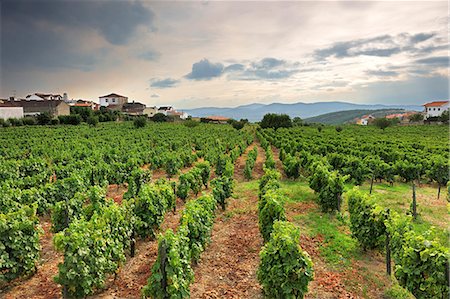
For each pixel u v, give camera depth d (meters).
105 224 8.43
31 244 8.50
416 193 17.50
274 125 78.00
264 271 7.21
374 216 9.44
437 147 30.66
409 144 35.00
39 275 8.78
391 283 8.26
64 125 66.62
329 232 11.44
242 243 10.77
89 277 7.01
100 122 76.19
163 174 23.58
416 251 6.68
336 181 13.26
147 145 34.25
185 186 15.16
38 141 38.69
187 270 7.37
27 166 19.55
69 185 13.90
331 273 8.74
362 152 25.91
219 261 9.50
